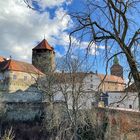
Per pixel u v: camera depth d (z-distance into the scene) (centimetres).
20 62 9312
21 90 8369
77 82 4138
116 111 2484
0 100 7269
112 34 956
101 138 2148
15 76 8806
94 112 3306
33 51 10256
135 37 949
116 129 2452
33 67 9525
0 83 8712
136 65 947
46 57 10100
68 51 996
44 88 5488
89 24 974
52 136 4706
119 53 975
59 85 4875
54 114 4725
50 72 5297
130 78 1008
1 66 9100
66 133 4247
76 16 977
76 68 4059
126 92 1050
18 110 6888
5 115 6900
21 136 5894
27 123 6600
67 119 4375
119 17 949
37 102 6612
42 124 5628
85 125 3822
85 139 3609
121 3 933
